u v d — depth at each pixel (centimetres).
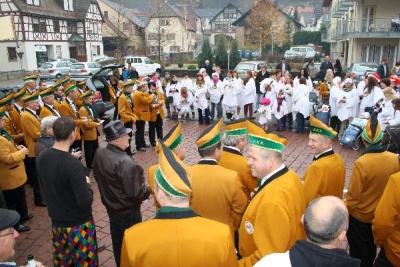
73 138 328
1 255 218
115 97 1184
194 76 3119
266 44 4181
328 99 1128
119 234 369
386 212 294
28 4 3441
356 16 2870
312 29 8694
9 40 3384
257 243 228
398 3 2620
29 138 592
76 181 311
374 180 344
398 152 423
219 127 309
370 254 366
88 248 334
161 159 209
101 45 4512
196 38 6856
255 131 259
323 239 176
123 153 361
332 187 337
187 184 200
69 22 3997
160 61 3803
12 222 220
